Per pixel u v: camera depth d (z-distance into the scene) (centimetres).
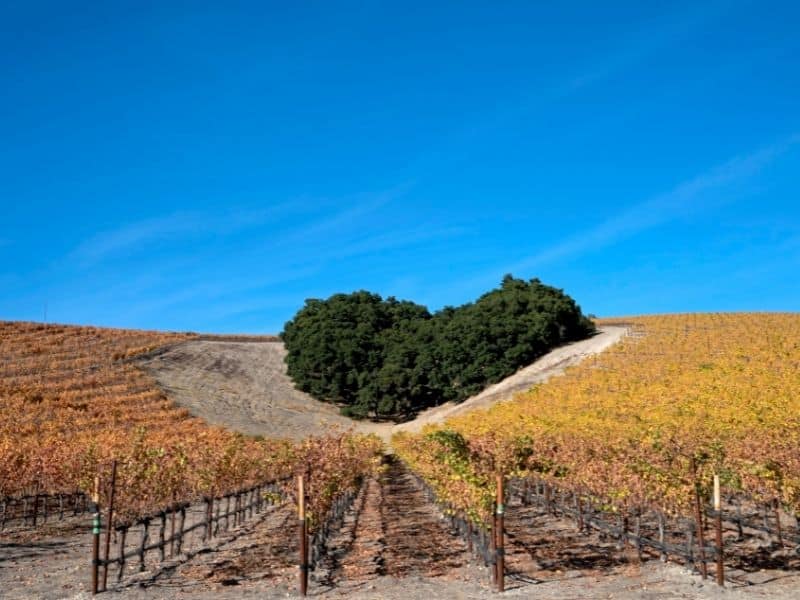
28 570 1390
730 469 1436
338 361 7762
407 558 1444
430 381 7425
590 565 1316
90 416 5381
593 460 1644
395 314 8838
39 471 2191
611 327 8181
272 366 8694
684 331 6662
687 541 1264
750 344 5338
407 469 3956
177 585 1229
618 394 4181
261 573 1318
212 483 1777
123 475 1398
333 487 1402
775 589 1096
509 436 2147
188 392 7050
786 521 1708
